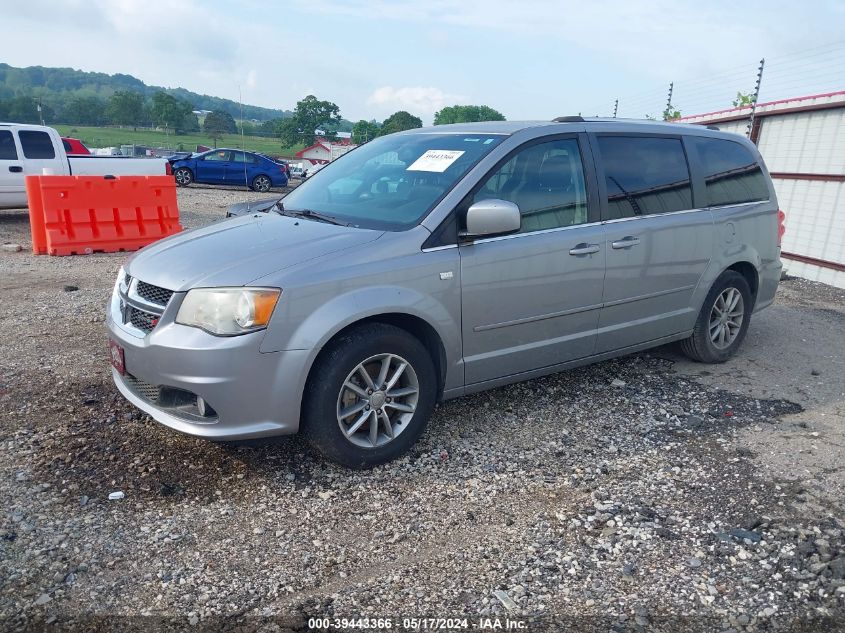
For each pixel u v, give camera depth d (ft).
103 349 18.37
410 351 12.39
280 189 92.48
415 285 12.27
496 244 13.33
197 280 11.33
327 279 11.44
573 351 15.16
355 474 12.34
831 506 11.63
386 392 12.34
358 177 15.24
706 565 10.02
